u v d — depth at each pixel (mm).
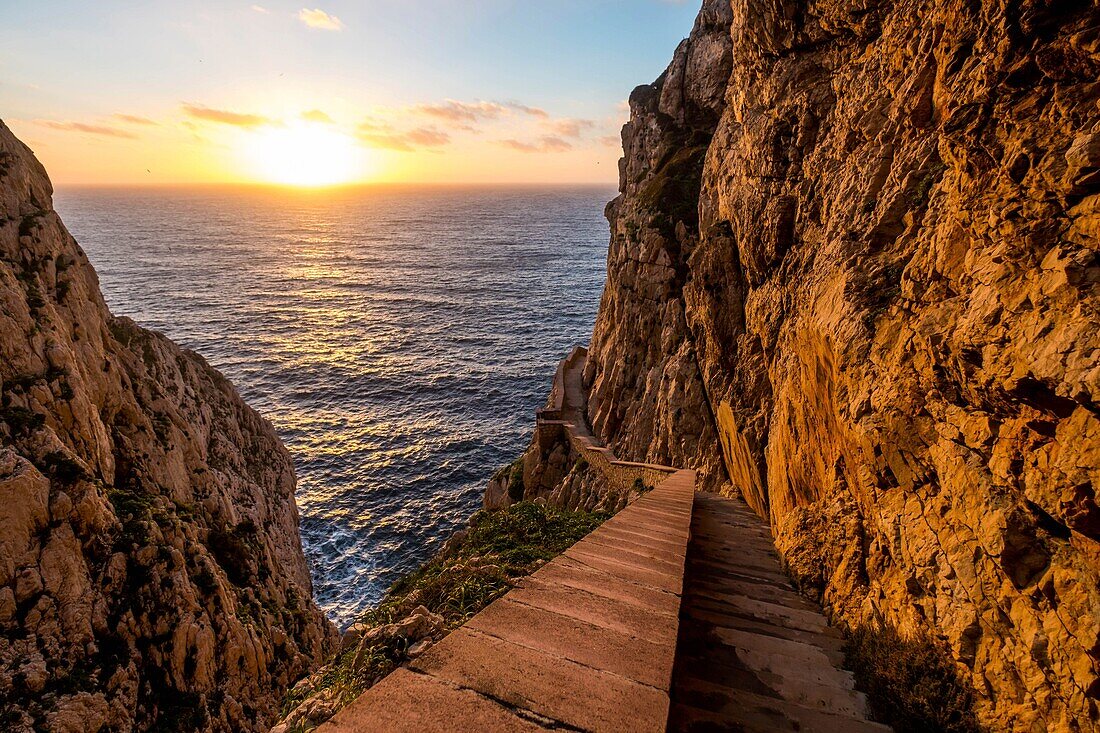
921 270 5594
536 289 121312
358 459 46969
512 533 9867
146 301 109000
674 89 33250
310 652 22219
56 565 13672
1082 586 2982
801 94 12797
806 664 4363
